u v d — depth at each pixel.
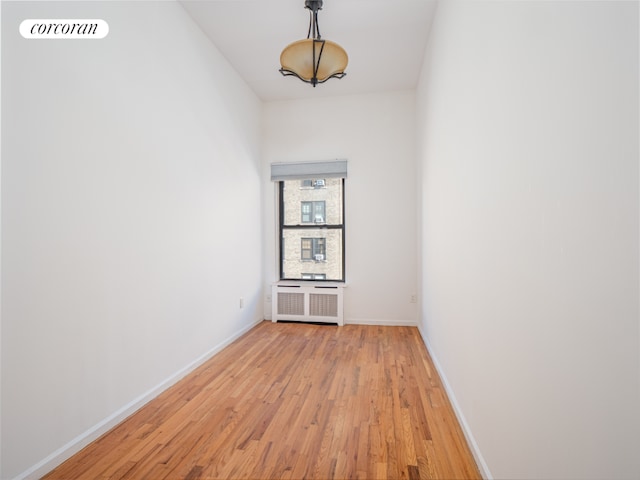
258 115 4.32
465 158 1.84
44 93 1.50
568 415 0.83
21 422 1.40
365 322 4.21
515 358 1.17
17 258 1.38
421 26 2.93
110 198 1.87
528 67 1.07
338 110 4.30
